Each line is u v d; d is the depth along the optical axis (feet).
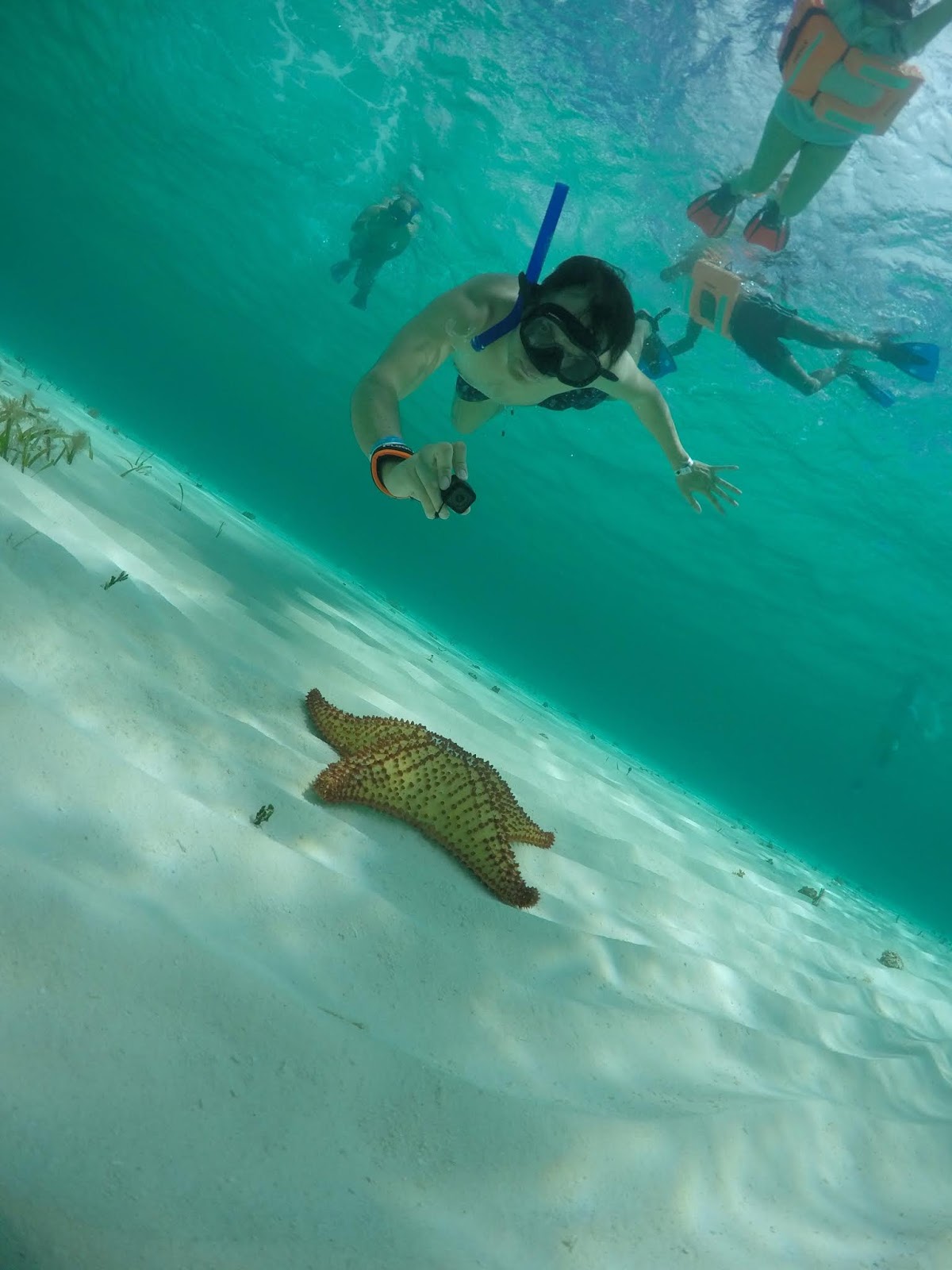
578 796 7.98
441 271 31.96
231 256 44.73
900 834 118.21
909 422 24.31
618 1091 3.07
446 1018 3.03
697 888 6.83
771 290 21.01
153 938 2.46
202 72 27.76
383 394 4.92
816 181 14.46
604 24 16.98
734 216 17.49
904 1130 3.33
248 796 3.77
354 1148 2.21
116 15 27.76
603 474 41.50
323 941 3.04
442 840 4.31
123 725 3.66
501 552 77.30
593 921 4.83
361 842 3.97
